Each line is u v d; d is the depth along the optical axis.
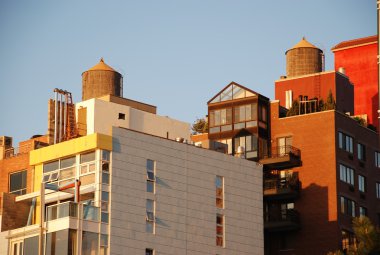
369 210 128.88
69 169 101.06
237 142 128.75
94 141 99.31
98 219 97.62
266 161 126.38
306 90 138.88
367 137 131.62
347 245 123.62
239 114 129.62
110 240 97.75
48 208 98.25
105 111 111.25
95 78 153.12
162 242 101.50
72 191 97.31
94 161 99.38
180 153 105.12
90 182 99.00
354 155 128.62
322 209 124.19
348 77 147.12
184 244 103.19
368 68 151.75
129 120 112.94
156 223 101.50
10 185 107.69
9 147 114.31
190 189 105.06
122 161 100.38
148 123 114.75
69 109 111.19
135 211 100.12
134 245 99.31
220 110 131.00
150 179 101.94
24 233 99.88
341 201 124.69
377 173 131.75
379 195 131.25
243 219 109.06
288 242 125.31
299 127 127.75
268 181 125.75
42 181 103.00
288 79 140.62
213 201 106.81
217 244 106.06
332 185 124.38
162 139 104.00
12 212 102.75
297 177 126.19
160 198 102.31
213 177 107.50
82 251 96.19
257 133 127.56
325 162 125.50
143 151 102.12
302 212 125.25
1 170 108.69
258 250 109.56
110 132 101.12
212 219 106.25
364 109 150.25
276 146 128.25
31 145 110.81
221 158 108.81
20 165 107.31
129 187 100.25
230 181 109.00
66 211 96.69
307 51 158.50
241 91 130.25
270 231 125.56
